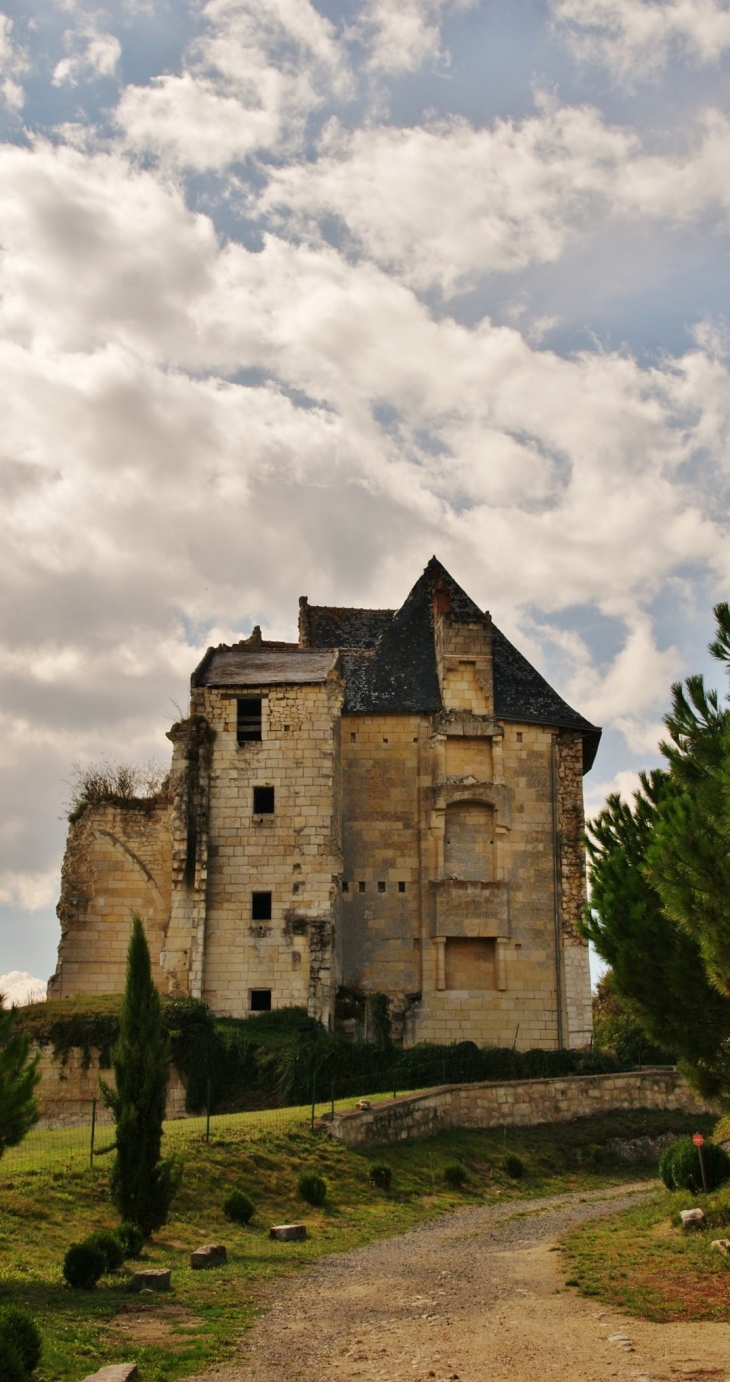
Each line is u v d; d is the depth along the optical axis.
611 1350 16.66
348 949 48.72
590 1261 23.16
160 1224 25.19
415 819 49.97
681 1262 22.39
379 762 50.53
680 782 24.48
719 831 22.08
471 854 49.59
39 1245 23.42
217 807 47.41
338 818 48.88
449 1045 46.78
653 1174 38.34
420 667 52.56
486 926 48.50
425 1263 24.16
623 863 26.80
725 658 23.61
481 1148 37.47
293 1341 17.77
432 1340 17.58
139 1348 17.22
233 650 51.50
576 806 50.69
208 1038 43.03
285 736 47.91
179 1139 31.73
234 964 45.84
